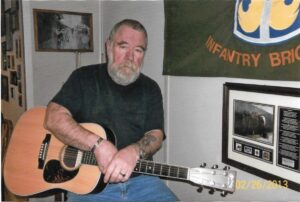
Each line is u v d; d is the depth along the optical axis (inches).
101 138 52.2
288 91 45.3
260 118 50.1
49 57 90.5
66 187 56.4
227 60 54.4
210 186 48.9
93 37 96.3
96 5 95.7
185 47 62.2
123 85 60.9
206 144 62.7
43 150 59.2
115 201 54.9
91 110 60.4
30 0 86.7
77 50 93.8
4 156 64.5
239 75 52.6
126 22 60.3
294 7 44.0
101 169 51.5
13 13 91.4
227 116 56.1
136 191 55.6
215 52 56.4
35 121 62.1
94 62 97.3
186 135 67.4
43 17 88.3
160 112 62.1
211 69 57.4
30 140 61.0
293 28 44.3
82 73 61.1
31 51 88.1
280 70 46.4
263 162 50.4
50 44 89.8
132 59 59.7
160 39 72.2
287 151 46.4
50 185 57.4
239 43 52.2
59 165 57.6
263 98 49.3
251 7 49.8
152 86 62.5
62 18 90.8
